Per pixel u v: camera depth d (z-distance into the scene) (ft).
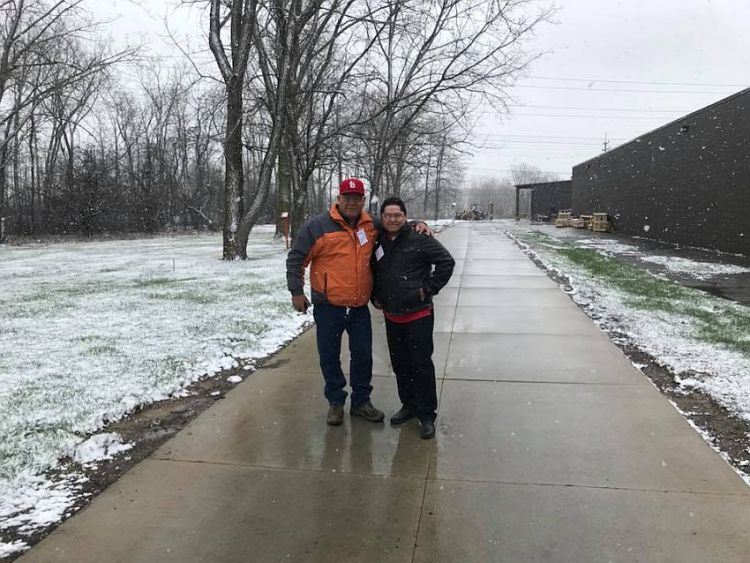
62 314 27.22
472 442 13.48
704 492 11.09
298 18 50.80
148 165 143.33
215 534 9.96
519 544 9.56
